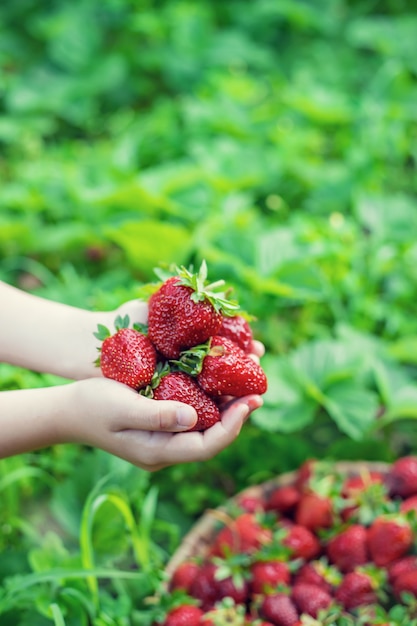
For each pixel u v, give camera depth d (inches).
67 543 36.9
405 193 54.9
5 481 34.8
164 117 58.1
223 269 40.5
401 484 33.3
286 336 42.4
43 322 28.8
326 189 51.1
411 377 42.2
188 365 25.7
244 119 56.4
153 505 34.0
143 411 24.7
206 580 31.4
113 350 25.7
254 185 50.6
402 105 58.9
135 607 32.2
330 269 43.3
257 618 30.6
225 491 38.3
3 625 31.6
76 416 25.8
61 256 49.3
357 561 31.3
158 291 26.2
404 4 71.9
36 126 58.3
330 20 67.7
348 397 37.1
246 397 25.9
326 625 29.4
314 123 58.2
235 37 65.6
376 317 42.9
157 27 65.7
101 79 61.9
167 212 47.4
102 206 47.6
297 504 33.6
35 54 68.2
